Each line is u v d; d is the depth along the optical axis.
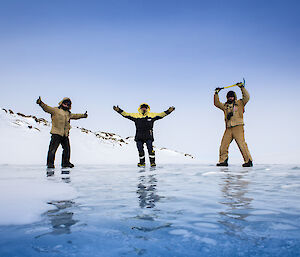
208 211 1.82
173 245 1.20
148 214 1.75
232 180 3.62
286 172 4.83
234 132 7.29
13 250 1.14
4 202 2.10
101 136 17.53
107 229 1.42
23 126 13.95
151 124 7.86
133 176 4.27
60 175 4.44
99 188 2.87
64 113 7.03
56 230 1.41
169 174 4.57
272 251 1.12
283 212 1.78
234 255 1.09
